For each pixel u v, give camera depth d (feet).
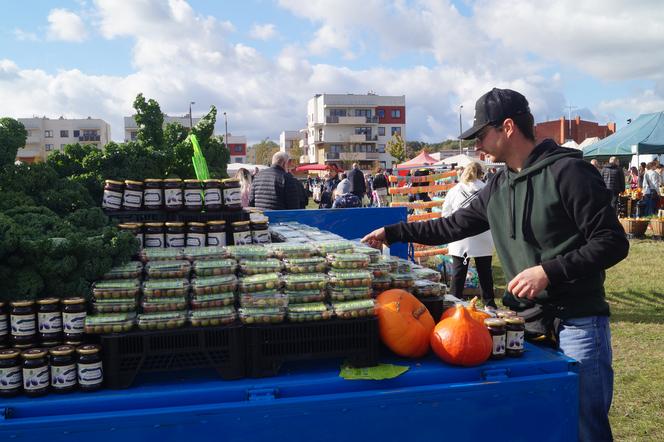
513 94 7.38
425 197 40.09
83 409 5.67
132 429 5.55
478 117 7.57
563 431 6.59
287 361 6.82
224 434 5.74
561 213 6.95
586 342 7.12
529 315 7.67
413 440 6.17
